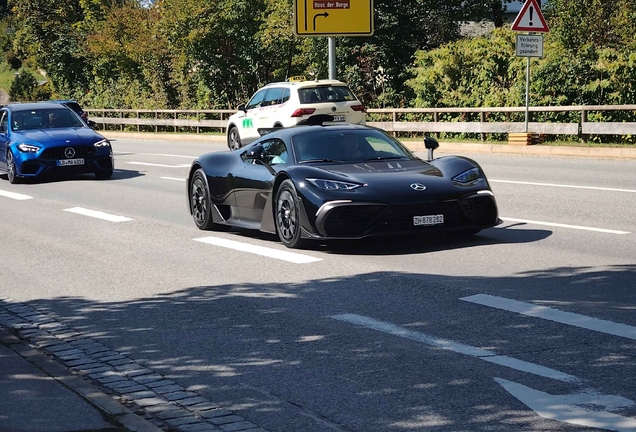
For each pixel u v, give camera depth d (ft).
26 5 217.36
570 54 93.45
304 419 17.90
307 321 25.70
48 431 17.02
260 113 92.27
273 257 36.14
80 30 207.21
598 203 47.44
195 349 23.54
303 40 138.72
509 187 56.13
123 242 41.96
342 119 87.20
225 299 29.12
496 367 20.49
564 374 19.77
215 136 129.39
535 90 90.17
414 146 93.20
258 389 19.97
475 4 152.56
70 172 71.15
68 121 75.77
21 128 74.02
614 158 72.43
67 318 27.91
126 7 184.55
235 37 155.53
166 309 28.27
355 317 25.82
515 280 29.73
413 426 17.17
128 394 20.03
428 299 27.58
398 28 134.51
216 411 18.61
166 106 172.35
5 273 35.88
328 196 35.29
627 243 35.86
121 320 27.22
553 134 83.61
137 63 183.32
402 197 35.12
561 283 28.96
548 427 16.81
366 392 19.30
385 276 31.37
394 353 22.04
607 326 23.45
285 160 39.17
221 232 43.86
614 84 84.89
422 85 103.50
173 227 46.09
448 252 35.53
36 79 284.61
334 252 36.63
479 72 98.02
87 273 34.96
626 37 95.91
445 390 19.12
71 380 20.48
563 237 37.88
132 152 106.22
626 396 18.25
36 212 54.29
